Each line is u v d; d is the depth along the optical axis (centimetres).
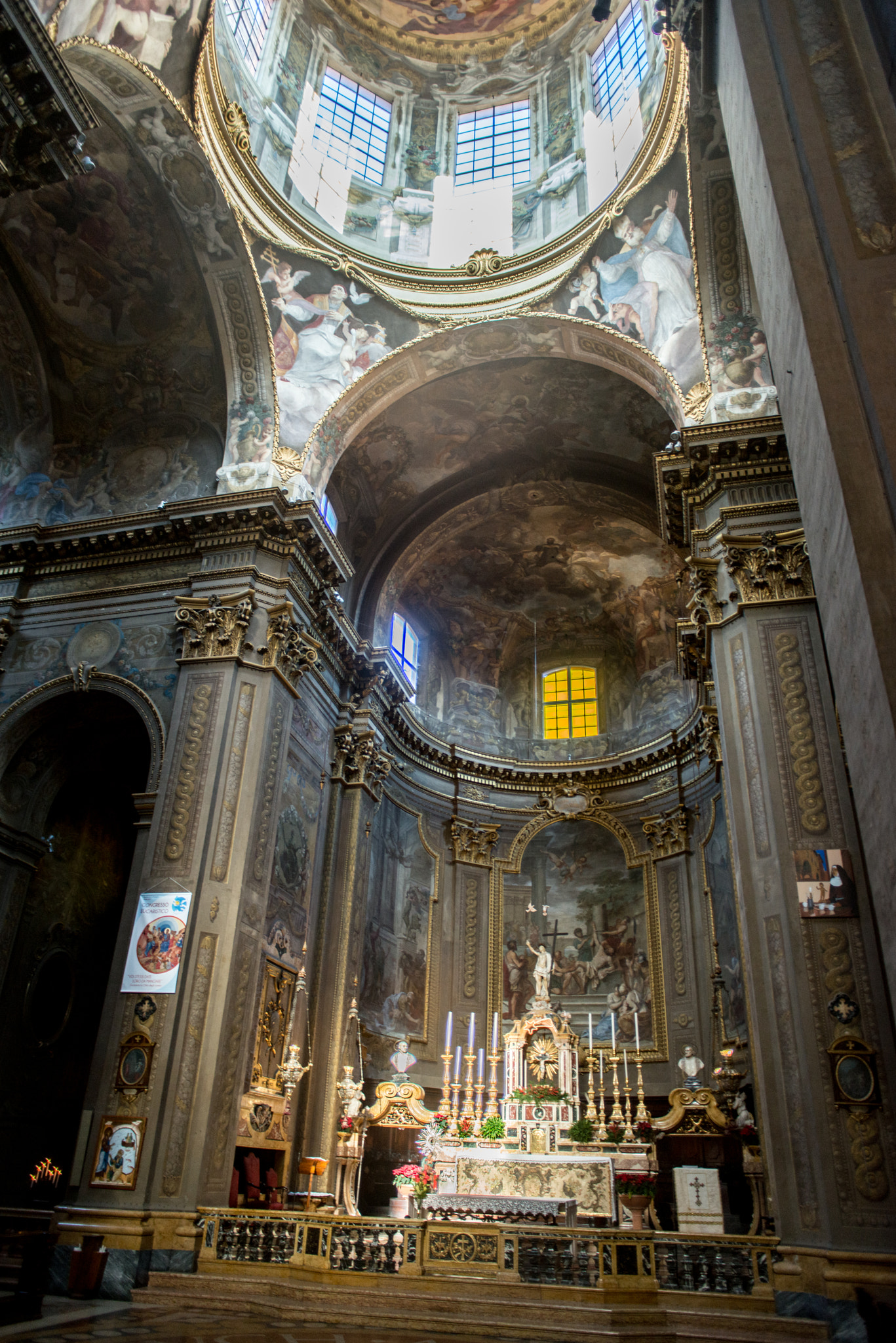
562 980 1962
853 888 991
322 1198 1262
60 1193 1396
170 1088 1124
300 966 1448
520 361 1716
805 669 1116
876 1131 888
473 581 2217
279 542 1469
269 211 1591
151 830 1273
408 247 1845
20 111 782
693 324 1452
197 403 1634
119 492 1606
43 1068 1448
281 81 1788
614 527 2008
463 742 2166
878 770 484
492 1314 866
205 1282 988
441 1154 1281
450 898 1983
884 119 592
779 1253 888
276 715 1397
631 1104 1766
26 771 1488
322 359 1634
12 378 1653
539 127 1958
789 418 630
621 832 2027
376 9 2050
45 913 1497
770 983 1003
